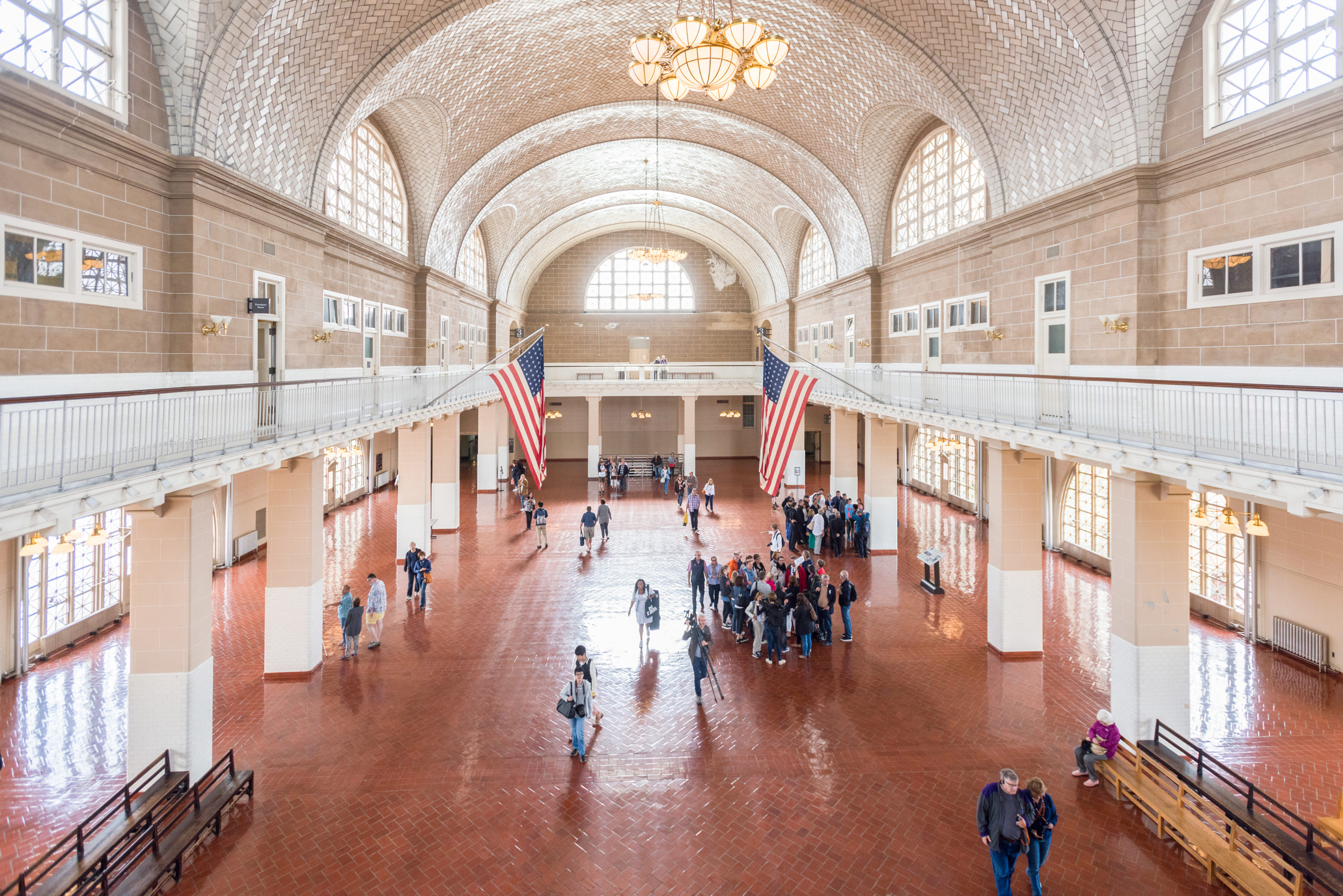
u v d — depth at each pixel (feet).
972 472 81.82
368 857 24.08
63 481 20.02
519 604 51.42
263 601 51.44
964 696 36.50
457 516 74.74
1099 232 36.50
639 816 26.40
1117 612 32.73
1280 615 41.45
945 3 41.47
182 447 25.88
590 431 109.81
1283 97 27.78
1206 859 23.24
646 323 130.82
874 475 64.44
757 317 127.95
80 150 25.53
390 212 62.08
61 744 31.55
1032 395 37.91
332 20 37.60
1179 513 31.35
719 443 134.92
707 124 74.59
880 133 62.69
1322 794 27.58
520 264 112.27
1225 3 30.09
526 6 49.98
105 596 45.78
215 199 32.63
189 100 30.66
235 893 22.35
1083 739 30.12
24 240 23.67
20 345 23.39
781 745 31.58
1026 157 43.11
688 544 69.46
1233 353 29.71
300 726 33.30
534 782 28.66
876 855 24.14
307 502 38.68
